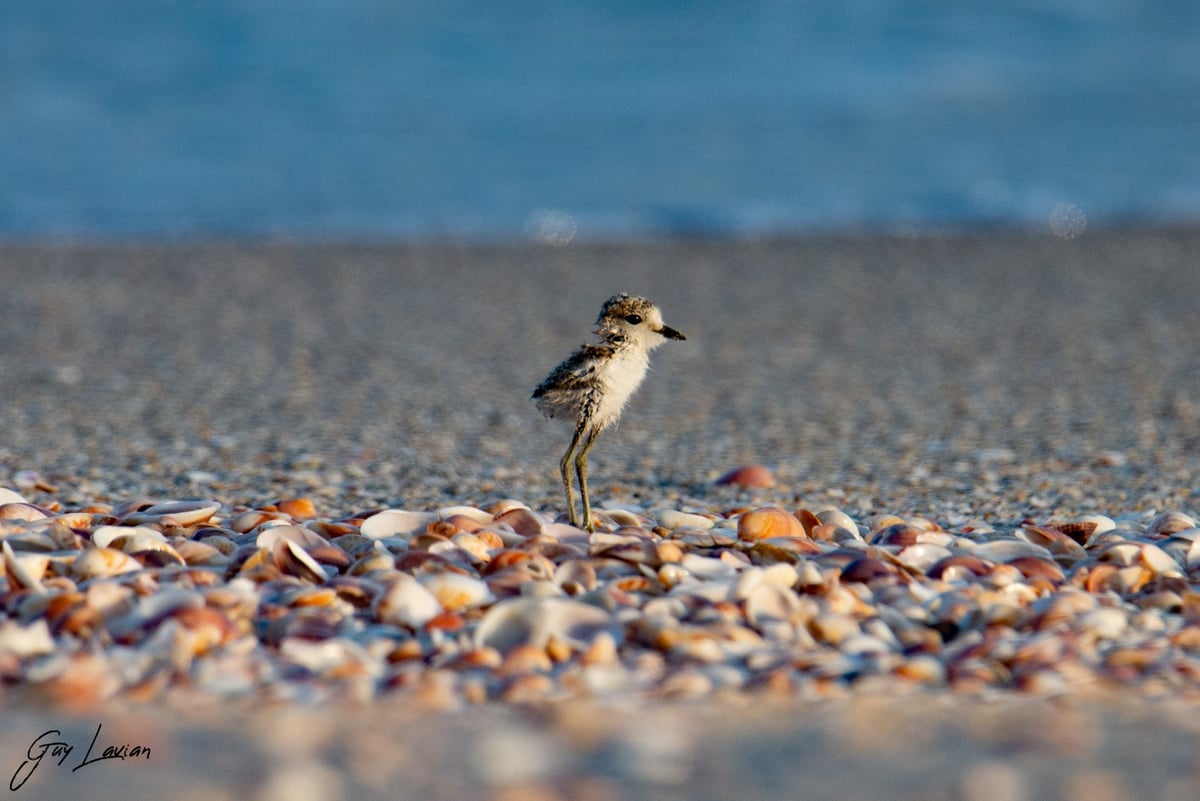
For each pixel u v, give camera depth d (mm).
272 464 9758
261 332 15883
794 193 26219
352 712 4785
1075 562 6922
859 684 5094
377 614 5781
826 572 6258
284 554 6363
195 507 7586
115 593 5715
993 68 36062
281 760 4371
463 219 24531
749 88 34125
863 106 32906
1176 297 17828
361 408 12016
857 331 16094
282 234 23281
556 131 30656
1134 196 25891
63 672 4996
